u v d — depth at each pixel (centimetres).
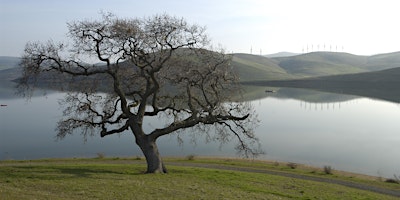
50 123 8381
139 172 3167
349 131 7944
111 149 6044
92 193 2114
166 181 2678
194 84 3056
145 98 3098
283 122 9144
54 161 4509
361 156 5741
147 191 2267
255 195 2455
